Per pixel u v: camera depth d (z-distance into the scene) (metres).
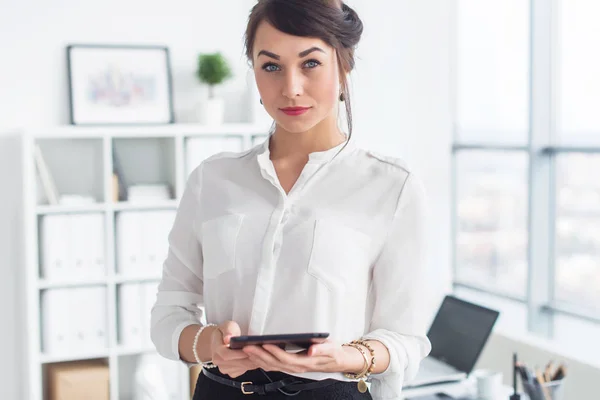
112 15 4.40
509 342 4.34
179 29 4.54
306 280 1.46
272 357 1.32
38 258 4.17
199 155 4.32
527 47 4.62
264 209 1.52
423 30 5.13
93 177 4.41
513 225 4.84
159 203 4.27
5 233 4.25
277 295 1.47
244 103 4.68
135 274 4.24
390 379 1.48
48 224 4.08
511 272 4.89
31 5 4.26
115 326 4.24
